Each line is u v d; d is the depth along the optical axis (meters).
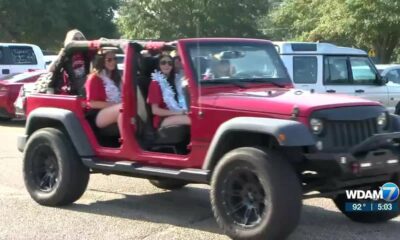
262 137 5.68
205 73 6.22
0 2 36.38
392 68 16.58
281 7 45.00
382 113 5.95
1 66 17.61
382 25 27.09
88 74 7.29
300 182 5.63
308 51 12.16
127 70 6.59
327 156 5.40
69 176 6.93
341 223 6.54
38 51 18.45
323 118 5.50
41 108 7.34
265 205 5.36
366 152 5.57
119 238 5.92
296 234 6.08
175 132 6.45
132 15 43.97
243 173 5.53
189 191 8.17
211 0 42.47
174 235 6.04
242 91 6.22
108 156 6.81
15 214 6.77
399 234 6.13
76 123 6.97
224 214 5.63
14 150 11.33
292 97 5.83
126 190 8.16
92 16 41.72
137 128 6.61
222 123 5.81
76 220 6.57
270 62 6.77
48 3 38.00
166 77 6.62
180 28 42.69
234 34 43.69
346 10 27.67
